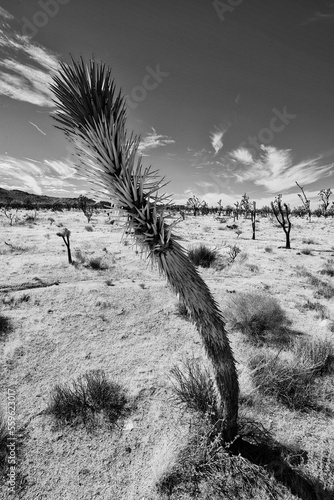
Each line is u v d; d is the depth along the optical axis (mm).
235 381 2445
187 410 3268
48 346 4562
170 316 5727
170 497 2348
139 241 1770
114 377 3881
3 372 3900
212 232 22609
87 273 8336
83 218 31359
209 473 2508
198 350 4586
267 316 5281
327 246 16453
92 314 5672
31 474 2541
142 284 7371
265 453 2709
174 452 2686
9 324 5098
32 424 3068
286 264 11070
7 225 20703
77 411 3223
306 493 2367
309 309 6348
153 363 4219
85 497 2365
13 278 7570
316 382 3719
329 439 2908
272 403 3389
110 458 2719
